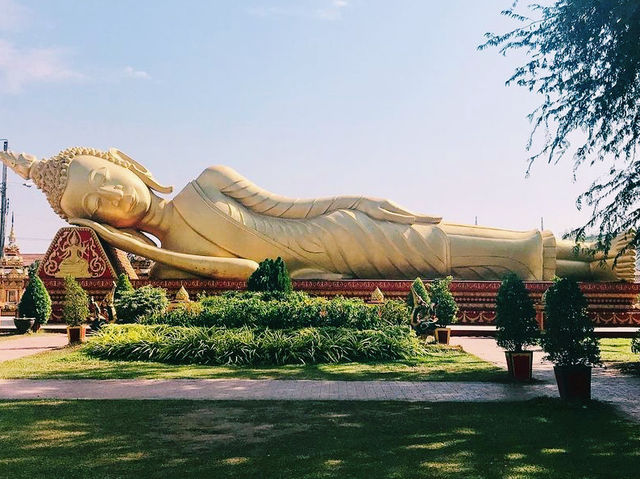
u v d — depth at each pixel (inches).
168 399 389.4
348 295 936.9
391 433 304.5
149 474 242.1
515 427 317.1
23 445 282.0
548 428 315.9
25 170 976.3
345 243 961.5
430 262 962.1
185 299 858.8
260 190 1005.2
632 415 347.3
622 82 471.5
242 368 535.5
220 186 996.6
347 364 559.8
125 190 948.6
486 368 533.6
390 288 937.5
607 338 827.4
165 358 573.3
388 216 977.5
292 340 585.6
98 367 532.4
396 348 604.4
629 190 514.3
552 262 971.3
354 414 346.9
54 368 526.0
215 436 298.5
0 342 738.2
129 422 326.3
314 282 938.7
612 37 477.7
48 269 952.9
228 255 964.6
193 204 979.9
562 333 391.2
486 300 942.4
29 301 844.0
